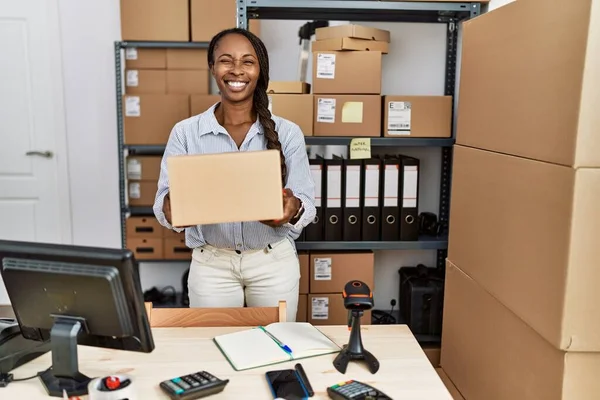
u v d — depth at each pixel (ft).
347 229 7.46
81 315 3.51
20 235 11.28
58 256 3.38
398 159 7.43
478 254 5.18
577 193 3.53
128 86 9.40
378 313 8.39
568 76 3.59
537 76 4.02
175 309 4.83
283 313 4.78
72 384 3.59
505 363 4.67
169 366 3.93
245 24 6.90
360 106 7.22
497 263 4.74
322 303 7.48
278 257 5.67
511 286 4.45
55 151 11.03
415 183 7.39
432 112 7.30
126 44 9.14
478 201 5.17
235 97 5.31
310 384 3.65
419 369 3.90
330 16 7.74
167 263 11.19
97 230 11.34
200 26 9.04
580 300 3.65
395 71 7.98
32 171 11.08
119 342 3.60
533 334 4.19
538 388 4.12
